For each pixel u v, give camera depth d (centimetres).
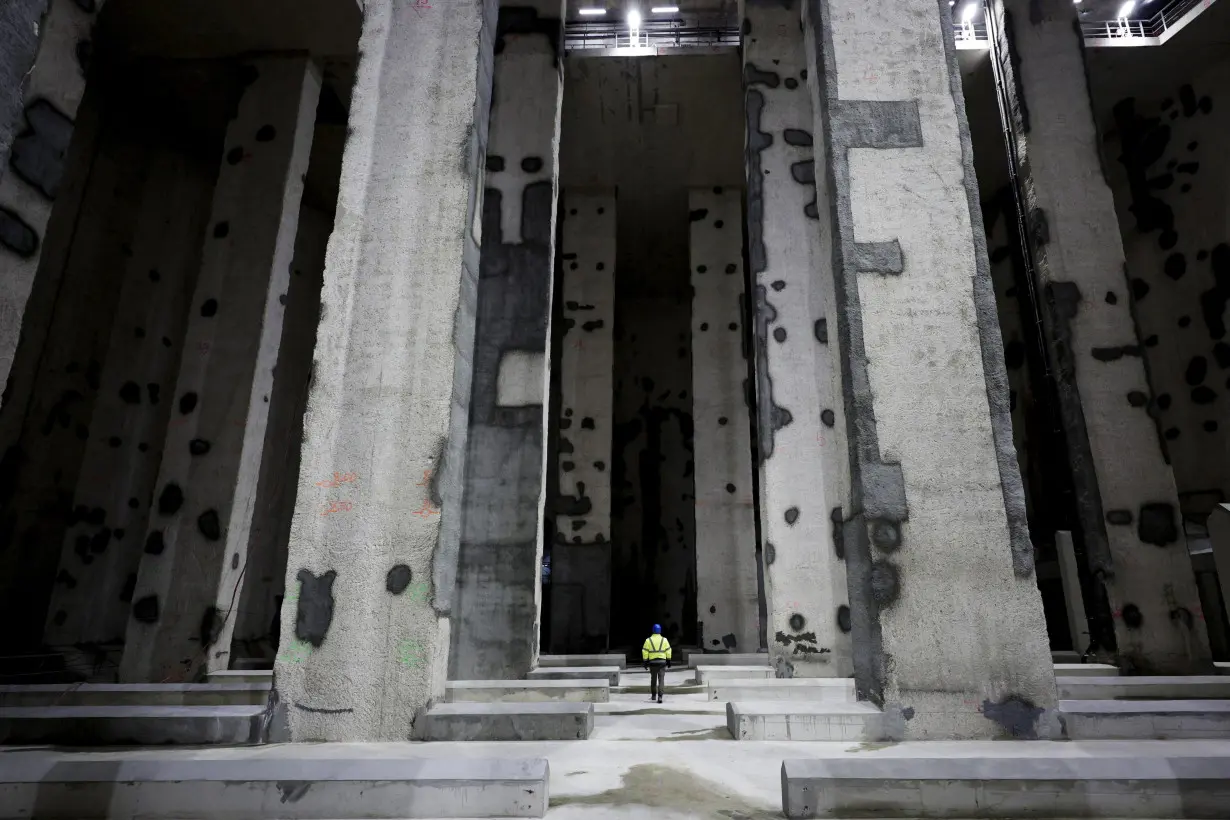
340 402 482
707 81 1237
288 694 438
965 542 447
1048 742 414
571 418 1398
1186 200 1198
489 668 761
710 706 614
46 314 1002
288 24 988
